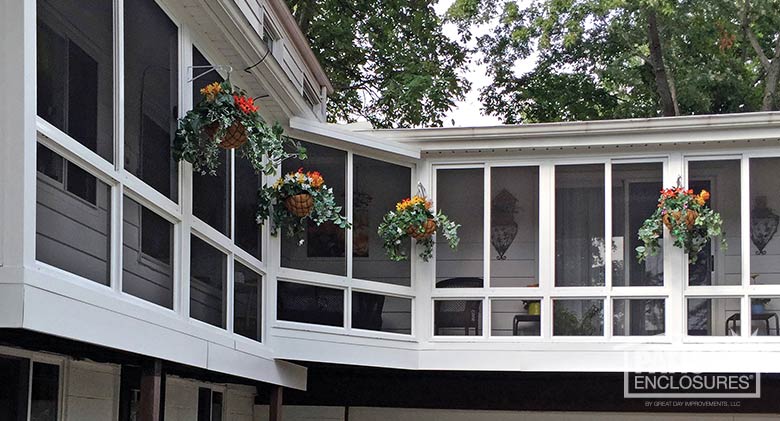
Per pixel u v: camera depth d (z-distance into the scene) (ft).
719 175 30.32
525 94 65.05
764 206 29.89
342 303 29.35
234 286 24.14
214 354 21.76
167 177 19.20
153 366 18.53
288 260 28.14
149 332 17.70
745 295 29.66
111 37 16.56
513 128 30.66
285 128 28.27
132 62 17.48
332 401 34.12
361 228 30.45
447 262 31.24
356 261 30.22
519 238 31.07
